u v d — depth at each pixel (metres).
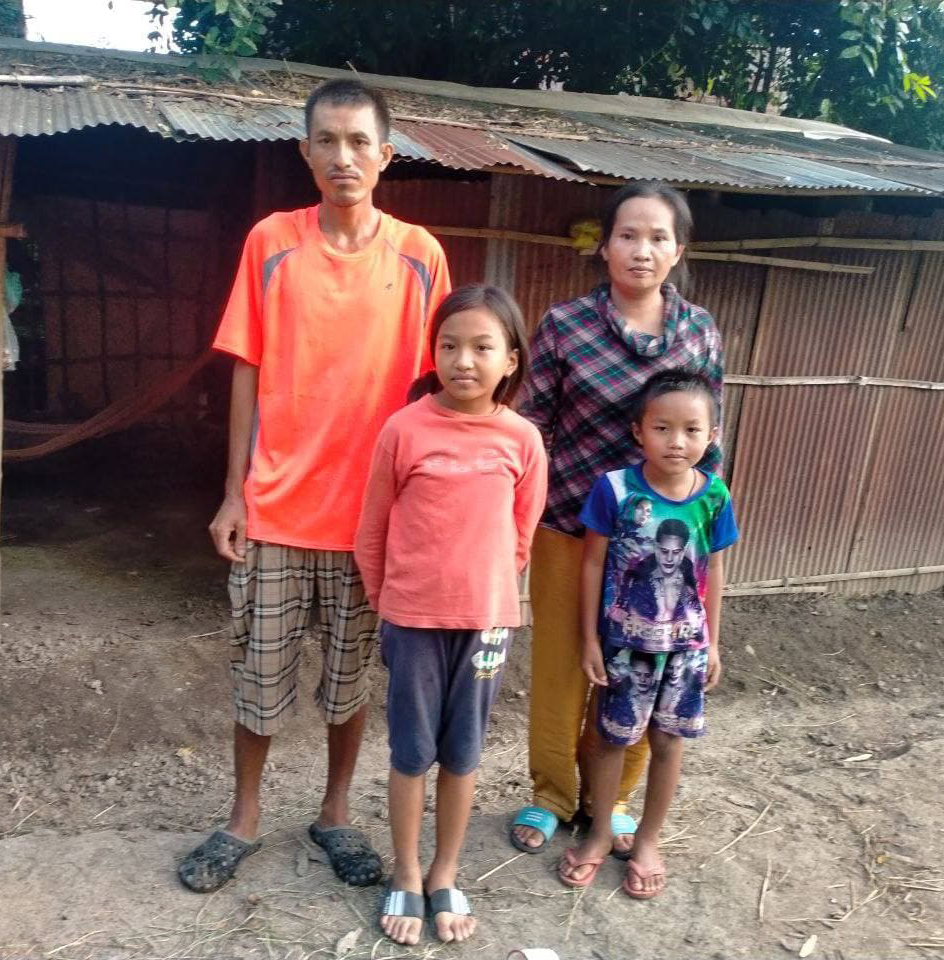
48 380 6.46
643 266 2.15
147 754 3.10
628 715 2.24
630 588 2.21
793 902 2.39
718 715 3.69
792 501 4.62
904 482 4.83
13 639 3.58
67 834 2.62
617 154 3.50
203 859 2.30
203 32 5.66
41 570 4.39
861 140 5.40
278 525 2.15
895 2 5.84
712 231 4.03
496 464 2.03
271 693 2.23
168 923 2.17
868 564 4.89
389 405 2.19
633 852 2.41
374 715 3.43
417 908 2.17
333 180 2.00
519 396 2.39
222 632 3.83
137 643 3.64
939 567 5.05
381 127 2.06
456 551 2.00
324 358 2.11
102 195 6.20
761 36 6.38
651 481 2.21
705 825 2.72
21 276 6.18
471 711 2.08
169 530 5.16
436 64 6.48
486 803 2.83
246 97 3.56
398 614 2.02
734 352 4.27
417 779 2.11
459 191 3.63
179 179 6.05
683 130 4.66
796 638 4.33
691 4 6.15
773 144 4.55
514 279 3.79
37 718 3.14
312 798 2.81
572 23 6.24
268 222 2.12
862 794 2.96
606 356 2.25
